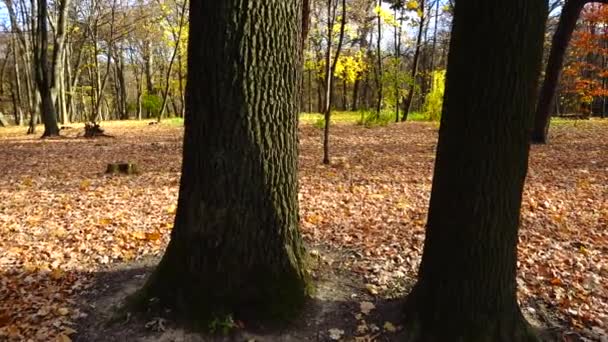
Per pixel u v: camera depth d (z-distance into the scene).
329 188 8.25
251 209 3.71
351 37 21.03
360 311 3.86
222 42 3.47
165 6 26.05
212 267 3.72
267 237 3.79
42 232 6.05
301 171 9.68
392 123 21.17
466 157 3.18
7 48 39.12
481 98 3.06
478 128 3.10
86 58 39.25
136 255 5.24
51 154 12.66
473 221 3.22
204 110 3.59
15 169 10.45
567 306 4.01
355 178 9.00
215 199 3.67
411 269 4.70
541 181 8.53
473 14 3.02
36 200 7.65
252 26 3.49
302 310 3.81
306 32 9.49
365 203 7.27
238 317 3.69
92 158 11.85
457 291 3.35
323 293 4.05
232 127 3.58
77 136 17.50
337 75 24.91
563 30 12.08
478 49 3.02
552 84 12.57
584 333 3.62
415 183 8.56
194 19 3.54
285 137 3.81
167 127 21.92
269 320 3.69
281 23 3.63
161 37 30.80
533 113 3.12
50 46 29.22
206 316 3.67
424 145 13.48
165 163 10.91
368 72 28.81
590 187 8.03
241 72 3.51
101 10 31.25
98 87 33.91
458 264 3.32
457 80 3.17
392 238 5.65
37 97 26.06
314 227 6.09
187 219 3.77
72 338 3.71
